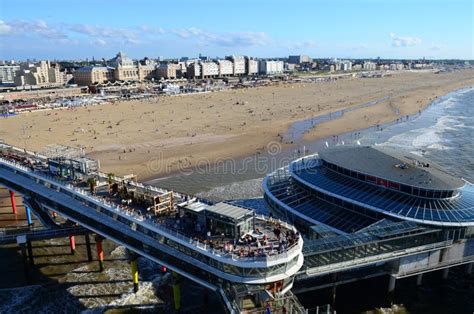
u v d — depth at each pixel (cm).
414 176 8569
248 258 5938
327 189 9006
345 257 7219
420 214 7831
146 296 8044
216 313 7525
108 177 8812
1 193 13612
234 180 14600
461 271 8506
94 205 8181
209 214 6719
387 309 7544
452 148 18725
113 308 7669
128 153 17900
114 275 8744
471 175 14938
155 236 7100
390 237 7419
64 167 9338
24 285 8381
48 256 9462
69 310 7606
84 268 9006
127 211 7512
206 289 7662
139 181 14375
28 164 10469
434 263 7850
